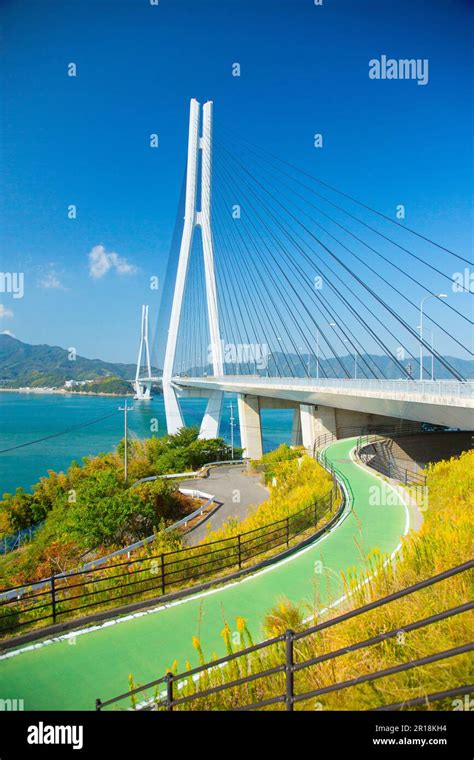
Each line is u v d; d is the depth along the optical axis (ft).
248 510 74.79
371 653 17.71
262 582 36.88
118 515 65.05
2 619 31.73
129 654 27.07
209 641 28.17
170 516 74.84
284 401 191.93
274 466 99.81
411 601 21.33
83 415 372.99
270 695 18.24
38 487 131.03
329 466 86.22
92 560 57.16
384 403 89.35
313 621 25.91
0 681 24.63
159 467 129.70
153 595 35.12
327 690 12.52
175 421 214.69
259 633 28.43
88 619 31.17
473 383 67.87
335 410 147.13
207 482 99.04
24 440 293.43
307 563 40.65
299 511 51.57
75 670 25.55
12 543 110.83
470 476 57.93
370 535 47.83
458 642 16.52
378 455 123.34
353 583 27.73
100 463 138.41
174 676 18.11
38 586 47.29
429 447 138.10
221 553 42.88
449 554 26.50
